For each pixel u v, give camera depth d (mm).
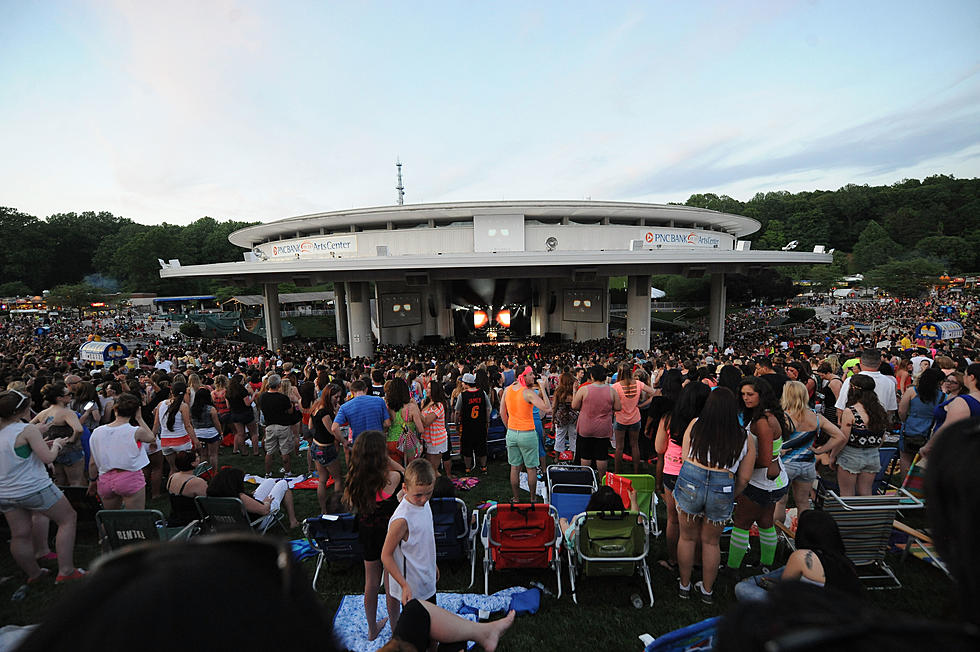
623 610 4605
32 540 5297
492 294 38344
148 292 86000
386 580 3973
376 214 30422
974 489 953
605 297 34500
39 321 64500
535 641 4207
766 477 4727
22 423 5086
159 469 8031
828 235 120875
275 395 8367
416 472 3668
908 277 75688
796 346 22328
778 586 862
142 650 538
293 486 7984
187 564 682
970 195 125562
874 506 4863
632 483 5898
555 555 4895
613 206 30359
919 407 6969
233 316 50062
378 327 34188
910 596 4691
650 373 12273
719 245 34625
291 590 795
